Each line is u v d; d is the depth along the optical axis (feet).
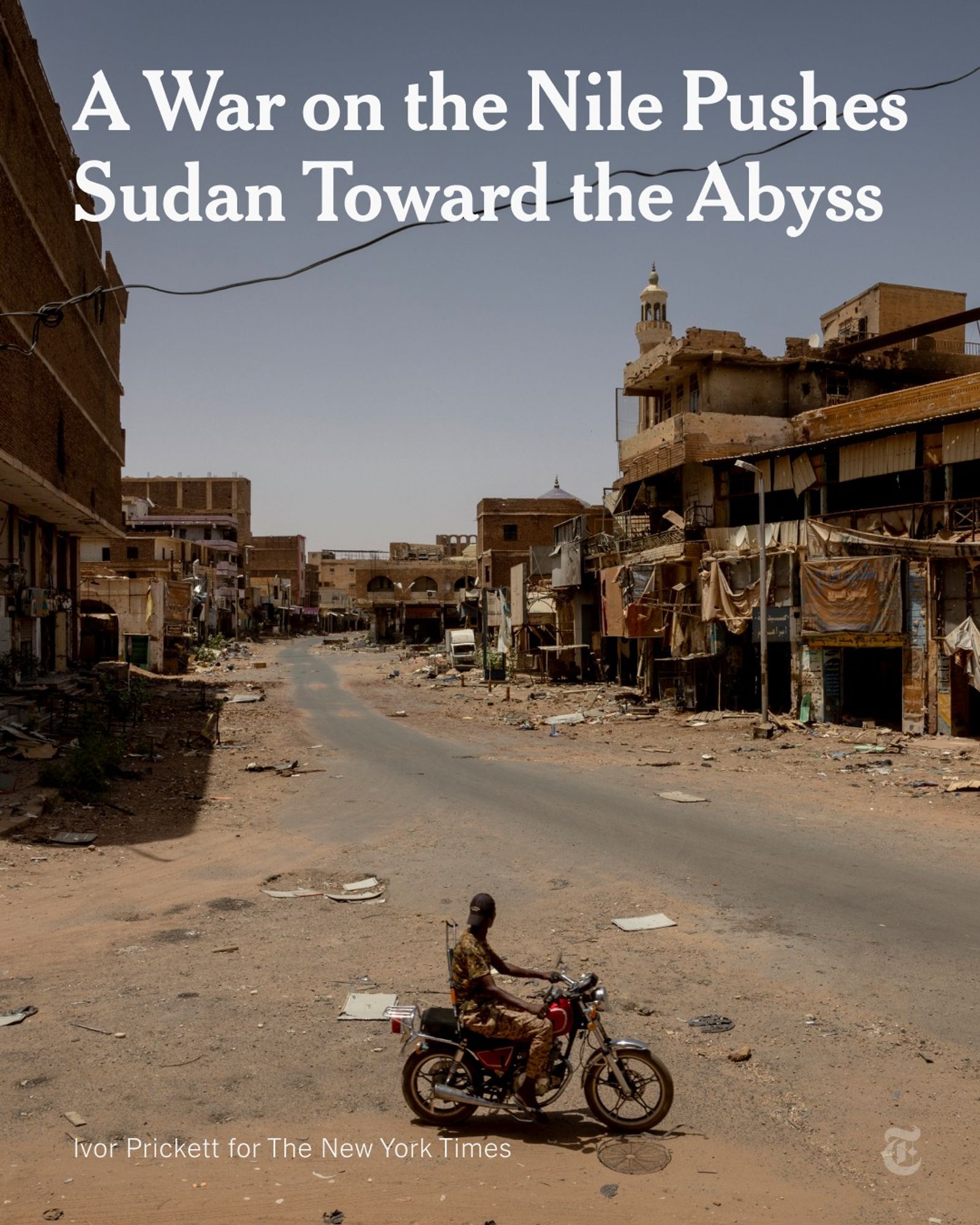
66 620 122.52
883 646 83.20
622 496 131.44
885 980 26.84
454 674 172.76
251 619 332.19
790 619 93.81
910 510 81.97
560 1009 18.33
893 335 108.17
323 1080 20.48
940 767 66.80
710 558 103.65
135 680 100.68
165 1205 15.61
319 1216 15.31
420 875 39.40
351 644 289.94
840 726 87.76
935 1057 21.84
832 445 89.20
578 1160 17.25
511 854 42.88
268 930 31.76
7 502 91.45
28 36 71.46
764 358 113.19
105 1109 19.04
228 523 291.38
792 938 30.66
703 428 108.99
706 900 35.22
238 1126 18.43
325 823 50.52
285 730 96.27
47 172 79.20
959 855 42.16
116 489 128.26
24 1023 23.49
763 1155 17.49
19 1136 17.93
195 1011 24.34
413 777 66.18
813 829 47.91
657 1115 18.30
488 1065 18.37
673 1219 15.33
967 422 76.59
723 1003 25.25
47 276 78.64
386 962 28.35
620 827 48.55
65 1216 15.26
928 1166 17.12
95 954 29.07
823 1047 22.38
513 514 221.87
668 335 154.81
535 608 165.99
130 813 51.06
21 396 70.79
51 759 59.67
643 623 114.52
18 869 38.63
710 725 95.04
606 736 91.04
